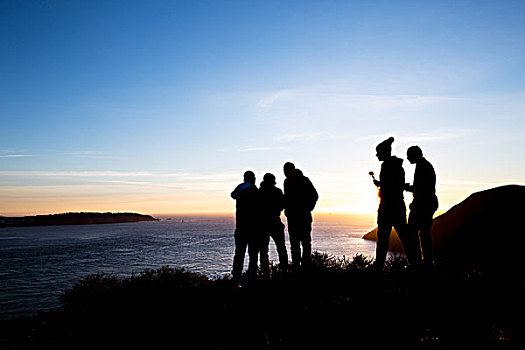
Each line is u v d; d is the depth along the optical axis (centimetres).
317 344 435
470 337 408
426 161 665
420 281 643
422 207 651
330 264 912
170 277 828
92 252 8800
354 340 433
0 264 6956
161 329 572
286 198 811
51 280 4762
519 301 532
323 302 604
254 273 735
